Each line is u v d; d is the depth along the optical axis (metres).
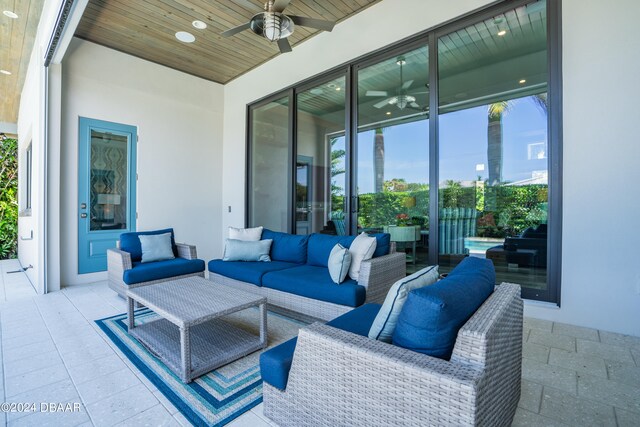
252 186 5.29
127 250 3.48
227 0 3.39
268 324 2.69
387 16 3.49
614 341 2.25
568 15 2.51
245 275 3.08
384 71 3.61
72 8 2.74
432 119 3.25
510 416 1.37
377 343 1.19
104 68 4.36
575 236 2.52
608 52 2.37
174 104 5.09
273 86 4.80
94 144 4.29
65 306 3.19
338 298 2.40
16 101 5.98
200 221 5.42
